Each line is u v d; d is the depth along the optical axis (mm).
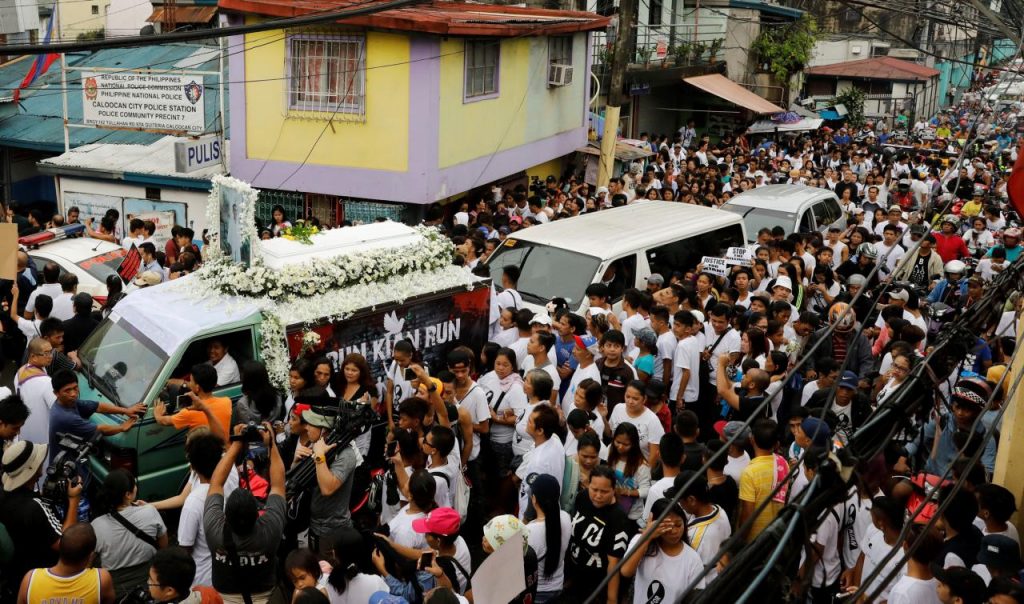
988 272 13289
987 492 6285
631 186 20906
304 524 7324
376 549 6133
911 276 13672
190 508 6480
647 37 30328
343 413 7234
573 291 11828
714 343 10281
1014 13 13664
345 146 16469
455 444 7668
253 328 8875
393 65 15914
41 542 6570
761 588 3445
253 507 5863
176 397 8406
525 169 20281
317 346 9102
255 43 16406
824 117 41531
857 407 8547
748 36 36344
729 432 7145
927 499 4363
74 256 13055
